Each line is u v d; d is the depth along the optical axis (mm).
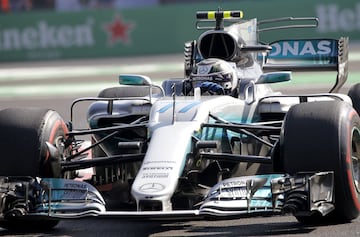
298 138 24812
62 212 24688
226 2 110375
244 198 24188
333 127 24672
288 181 23859
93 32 104688
